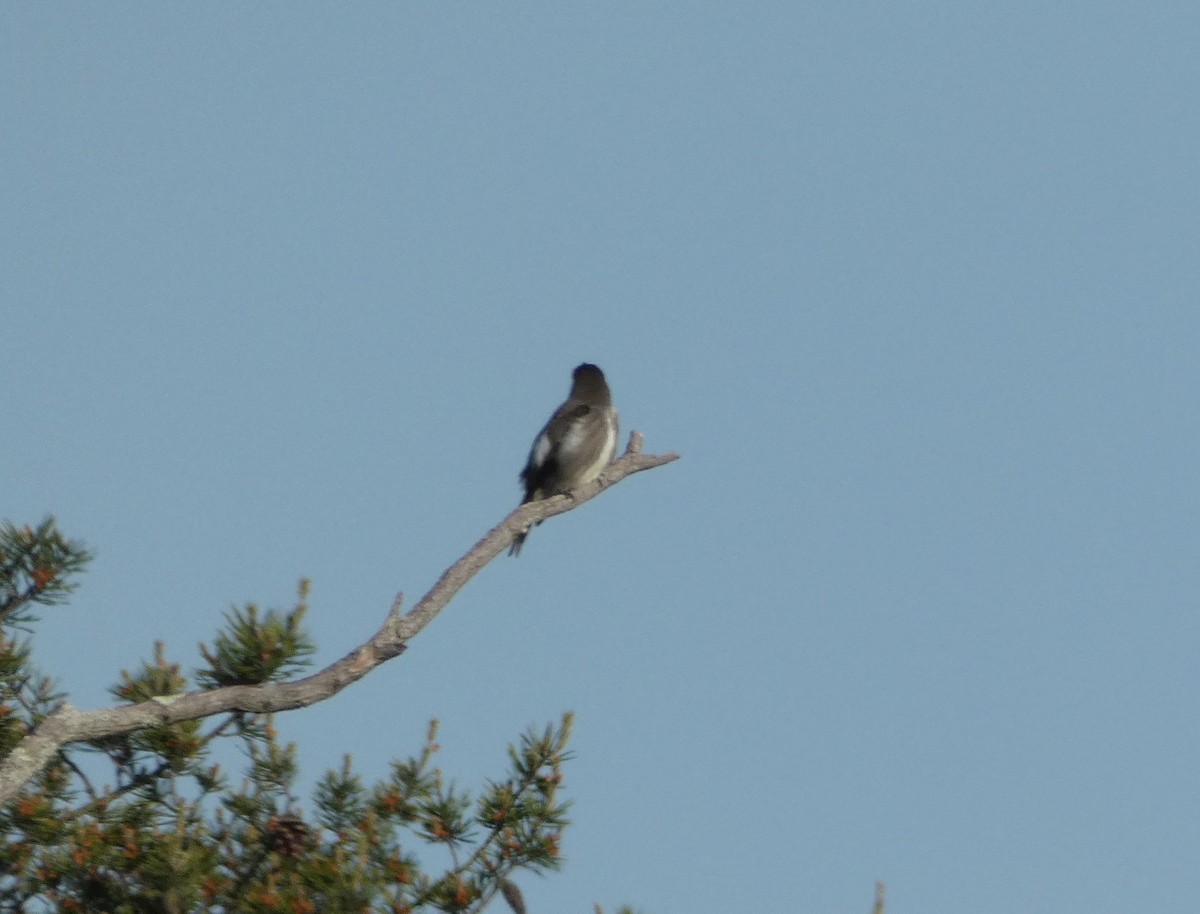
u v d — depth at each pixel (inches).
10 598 502.6
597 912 351.9
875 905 323.6
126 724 390.6
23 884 438.0
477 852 455.2
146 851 427.5
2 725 456.8
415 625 423.8
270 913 400.2
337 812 478.6
